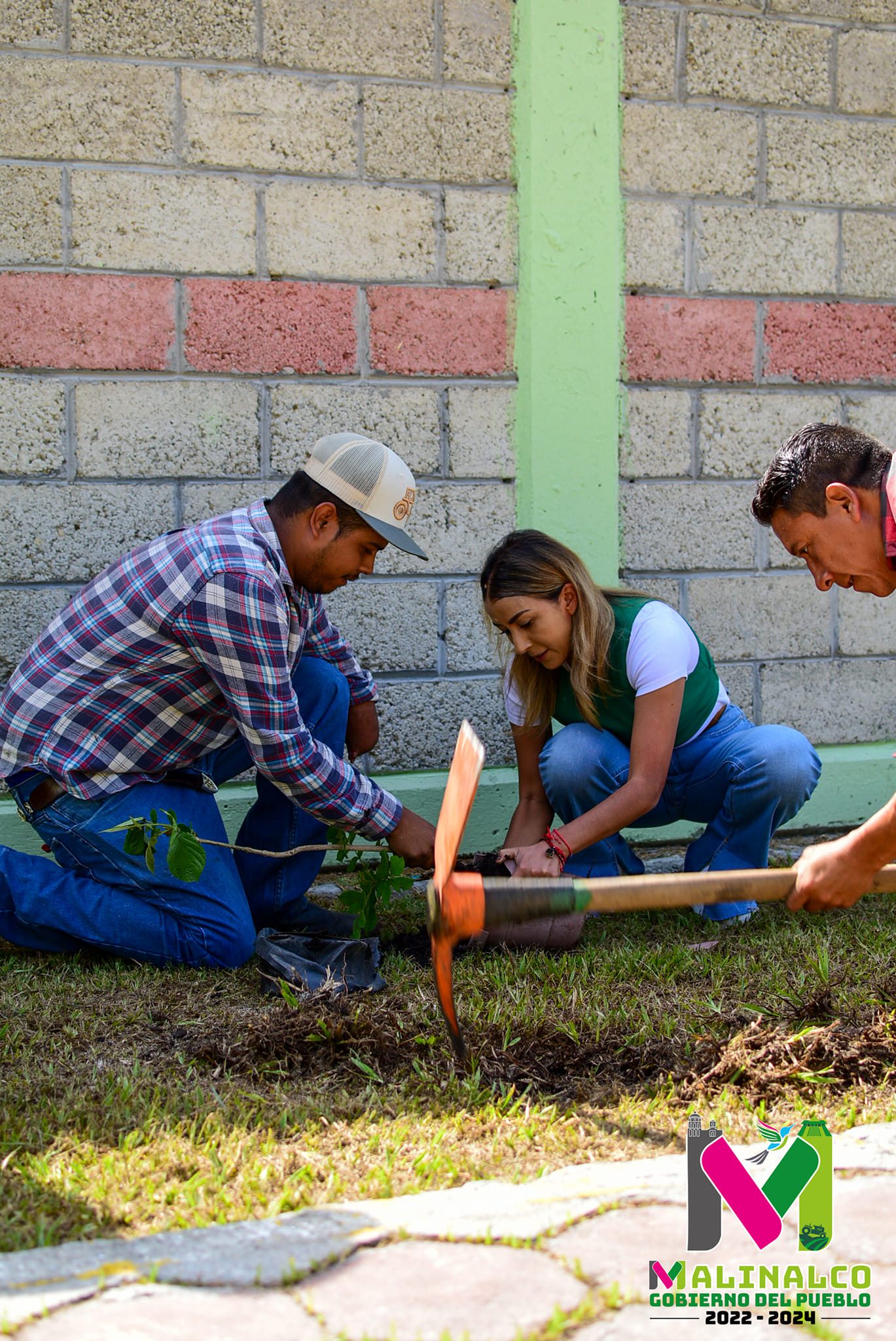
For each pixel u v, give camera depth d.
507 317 4.33
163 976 2.99
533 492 4.35
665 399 4.48
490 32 4.22
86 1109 2.18
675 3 4.37
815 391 4.64
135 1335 1.42
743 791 3.45
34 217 3.89
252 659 2.88
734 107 4.46
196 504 4.10
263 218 4.08
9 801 4.02
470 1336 1.43
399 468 3.02
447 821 2.12
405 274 4.22
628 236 4.40
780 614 4.66
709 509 4.56
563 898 2.02
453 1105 2.21
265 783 3.38
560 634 3.26
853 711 4.75
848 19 4.55
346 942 2.96
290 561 3.03
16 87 3.85
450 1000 2.14
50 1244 1.69
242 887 3.19
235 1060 2.41
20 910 3.05
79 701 3.02
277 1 4.03
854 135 4.59
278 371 4.13
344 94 4.12
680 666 3.24
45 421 3.95
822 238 4.59
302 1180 1.90
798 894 2.04
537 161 4.25
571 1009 2.67
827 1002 2.61
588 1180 1.87
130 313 3.99
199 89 3.99
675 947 3.16
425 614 4.33
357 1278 1.56
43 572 3.99
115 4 3.90
